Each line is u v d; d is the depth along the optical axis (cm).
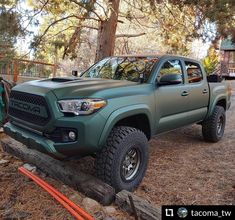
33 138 343
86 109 317
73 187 358
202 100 540
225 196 362
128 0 1055
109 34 945
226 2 800
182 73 490
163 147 562
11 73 959
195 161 487
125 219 305
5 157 457
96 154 348
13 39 832
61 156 334
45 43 976
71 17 957
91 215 307
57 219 298
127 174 364
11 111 391
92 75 493
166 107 434
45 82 382
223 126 626
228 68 2497
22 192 346
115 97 346
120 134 348
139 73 434
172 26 1067
